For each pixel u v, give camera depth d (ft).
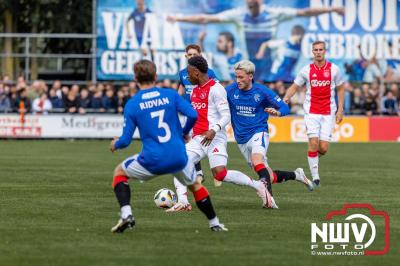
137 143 214.07
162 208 93.81
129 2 228.02
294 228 80.79
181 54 229.45
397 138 228.43
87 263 64.64
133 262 65.00
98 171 138.51
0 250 69.31
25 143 208.03
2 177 127.95
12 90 222.07
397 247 72.33
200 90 91.09
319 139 119.85
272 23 230.89
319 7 231.91
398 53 234.79
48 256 67.00
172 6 228.43
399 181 126.11
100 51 228.22
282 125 224.94
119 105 223.30
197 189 77.51
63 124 222.28
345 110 230.27
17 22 255.70
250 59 231.09
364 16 233.55
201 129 91.56
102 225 81.76
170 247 70.74
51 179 125.39
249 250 69.92
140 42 228.63
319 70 118.83
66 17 252.62
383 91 233.76
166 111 74.18
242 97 96.22
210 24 229.45
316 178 118.93
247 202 100.32
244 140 97.25
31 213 89.92
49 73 248.93
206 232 77.97
